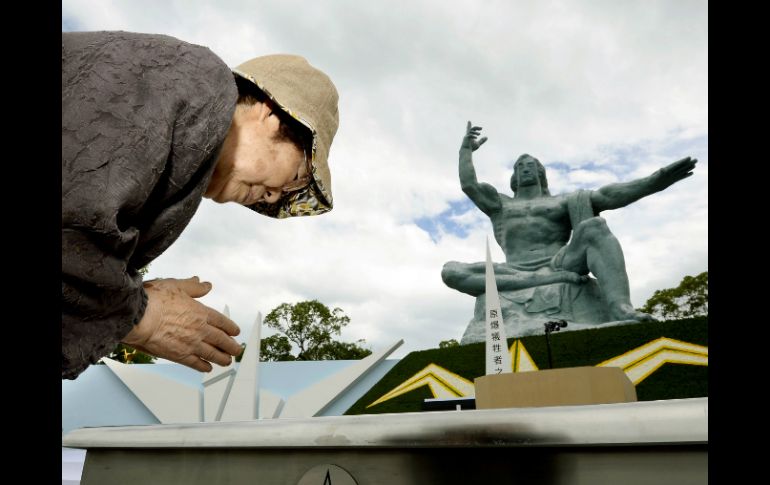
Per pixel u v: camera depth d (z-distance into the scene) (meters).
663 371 8.55
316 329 21.70
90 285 0.85
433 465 0.78
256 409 9.65
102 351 0.93
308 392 9.73
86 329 0.89
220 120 0.98
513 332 12.55
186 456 0.93
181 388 9.73
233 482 0.89
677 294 22.78
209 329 1.13
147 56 0.92
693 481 0.65
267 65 1.28
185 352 1.12
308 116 1.24
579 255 12.95
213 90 0.98
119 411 9.93
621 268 12.24
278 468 0.87
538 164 15.36
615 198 13.62
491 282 6.20
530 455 0.73
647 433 0.64
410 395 9.70
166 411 9.54
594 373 1.24
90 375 10.27
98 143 0.82
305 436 0.81
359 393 10.06
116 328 0.94
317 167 1.28
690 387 8.15
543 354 9.67
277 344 21.36
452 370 9.89
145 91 0.89
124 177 0.83
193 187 1.05
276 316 21.67
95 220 0.80
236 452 0.89
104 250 0.84
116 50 0.91
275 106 1.22
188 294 1.14
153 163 0.87
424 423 0.75
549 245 14.06
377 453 0.81
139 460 0.97
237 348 1.18
